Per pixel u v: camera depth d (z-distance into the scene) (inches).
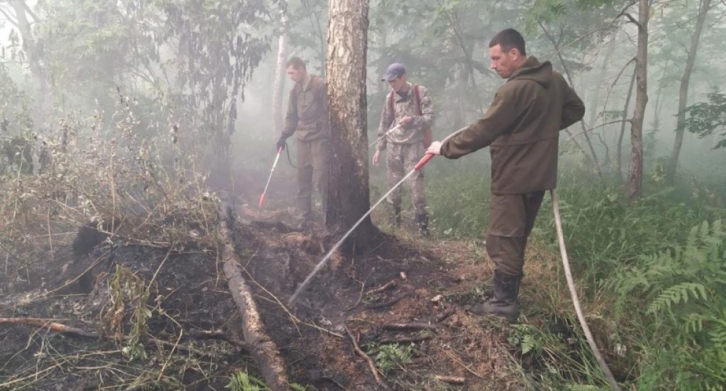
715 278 100.1
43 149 135.1
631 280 106.5
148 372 85.0
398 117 187.6
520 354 101.5
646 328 102.3
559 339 105.6
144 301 85.4
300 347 101.1
